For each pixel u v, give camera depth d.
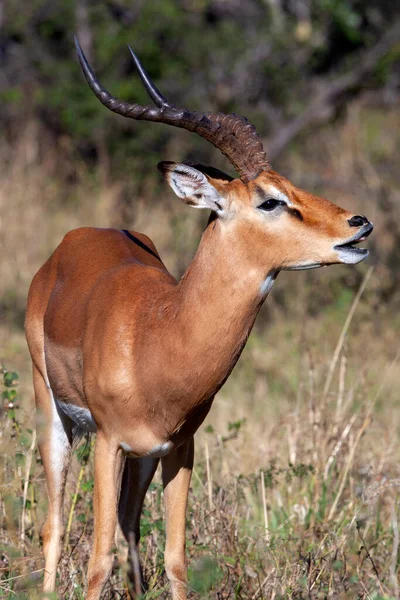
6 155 22.72
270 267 8.04
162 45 23.69
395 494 10.38
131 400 8.15
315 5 25.19
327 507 10.12
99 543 8.20
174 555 8.45
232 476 10.16
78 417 9.21
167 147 22.92
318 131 24.39
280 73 24.12
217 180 8.10
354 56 25.45
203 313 7.88
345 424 11.23
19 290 17.86
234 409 13.49
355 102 25.67
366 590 7.89
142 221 20.33
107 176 22.50
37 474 10.16
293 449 10.86
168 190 22.06
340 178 21.62
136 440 8.25
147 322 8.18
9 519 8.50
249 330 8.05
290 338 15.70
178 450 8.52
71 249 9.90
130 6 23.80
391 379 14.02
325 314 16.73
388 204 19.17
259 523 9.82
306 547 9.34
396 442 12.00
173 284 8.73
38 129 23.70
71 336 9.01
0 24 24.59
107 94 7.98
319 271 18.08
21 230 19.45
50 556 8.91
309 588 7.96
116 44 23.09
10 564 8.56
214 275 7.91
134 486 9.03
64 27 24.06
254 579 8.72
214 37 23.89
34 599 7.68
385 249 18.27
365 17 26.36
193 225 19.44
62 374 9.21
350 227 8.02
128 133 22.89
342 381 11.32
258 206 7.96
